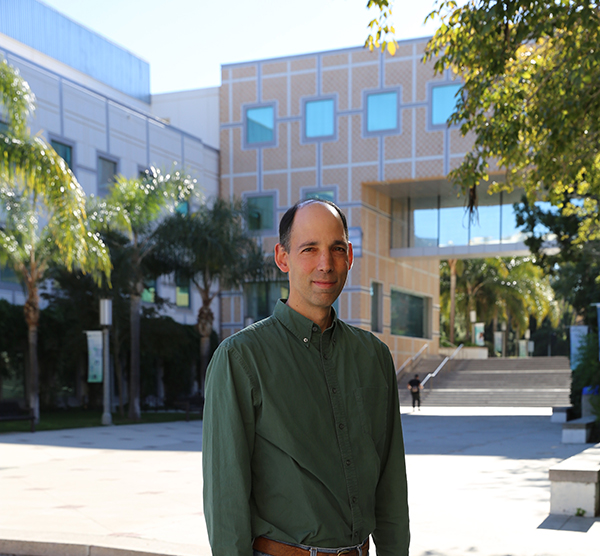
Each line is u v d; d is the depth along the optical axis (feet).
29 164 45.44
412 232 127.24
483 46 26.58
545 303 173.06
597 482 22.85
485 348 156.25
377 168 116.57
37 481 31.58
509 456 40.65
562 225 74.84
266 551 6.17
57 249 63.67
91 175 96.99
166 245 74.33
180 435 57.72
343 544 6.18
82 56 124.16
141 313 92.43
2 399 81.66
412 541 19.17
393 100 116.26
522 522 21.72
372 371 6.79
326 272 6.44
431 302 147.64
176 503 25.71
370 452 6.48
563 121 26.73
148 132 108.99
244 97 126.00
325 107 120.47
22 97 47.44
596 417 51.44
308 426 6.22
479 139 28.32
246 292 123.65
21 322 80.74
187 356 107.96
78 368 93.09
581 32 26.91
